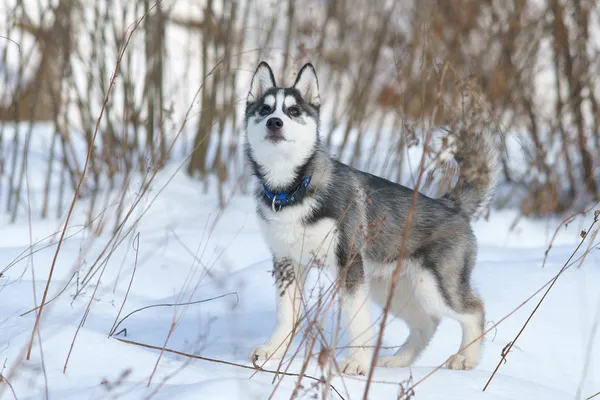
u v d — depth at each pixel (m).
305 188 6.34
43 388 4.59
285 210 6.34
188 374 5.00
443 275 6.71
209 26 13.22
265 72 7.23
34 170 14.11
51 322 6.41
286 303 6.39
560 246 9.60
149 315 7.41
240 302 7.80
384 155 14.64
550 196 12.08
